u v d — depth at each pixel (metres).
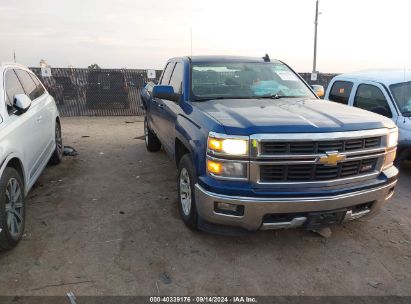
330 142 3.30
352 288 3.21
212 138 3.35
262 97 4.68
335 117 3.58
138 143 8.76
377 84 6.51
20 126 4.14
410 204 5.06
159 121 5.98
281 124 3.29
